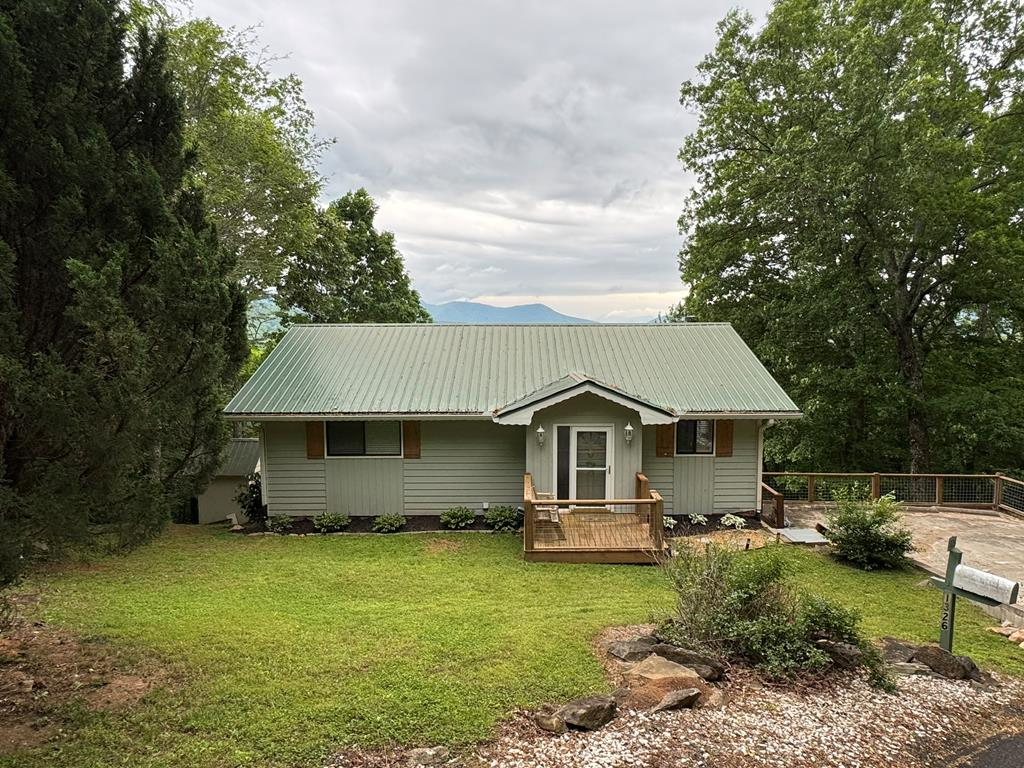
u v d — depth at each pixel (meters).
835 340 19.19
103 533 4.75
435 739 4.24
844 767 4.04
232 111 19.06
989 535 12.58
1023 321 19.09
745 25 20.50
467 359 15.12
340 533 12.92
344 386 13.74
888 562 10.41
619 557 10.70
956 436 18.83
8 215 4.52
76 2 4.98
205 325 5.00
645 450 13.65
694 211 22.55
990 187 17.42
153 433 4.77
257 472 15.50
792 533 12.35
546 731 4.35
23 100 4.42
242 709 4.67
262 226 20.72
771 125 20.16
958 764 4.20
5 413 4.21
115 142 5.45
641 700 4.74
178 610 7.38
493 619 7.13
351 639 6.32
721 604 5.96
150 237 5.17
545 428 12.79
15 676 5.27
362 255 32.44
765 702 4.88
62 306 4.73
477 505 13.77
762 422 13.65
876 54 16.62
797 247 19.72
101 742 4.20
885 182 16.03
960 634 7.41
